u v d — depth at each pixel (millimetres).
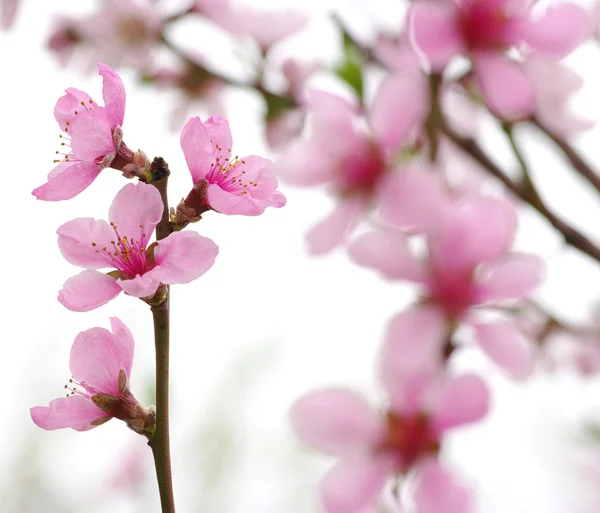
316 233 864
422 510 825
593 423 954
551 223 857
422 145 870
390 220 840
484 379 828
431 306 838
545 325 904
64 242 771
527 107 851
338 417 833
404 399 830
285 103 915
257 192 783
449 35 848
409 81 851
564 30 851
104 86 773
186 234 767
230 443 1420
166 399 772
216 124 785
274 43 921
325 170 862
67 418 774
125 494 1451
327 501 828
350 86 880
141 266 772
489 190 910
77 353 776
